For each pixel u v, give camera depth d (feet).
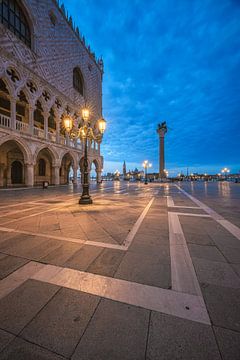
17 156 73.46
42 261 9.92
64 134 82.53
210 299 6.85
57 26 78.84
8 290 7.47
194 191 56.24
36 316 6.08
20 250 11.32
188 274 8.58
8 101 67.82
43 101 67.97
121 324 5.72
